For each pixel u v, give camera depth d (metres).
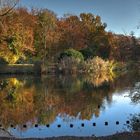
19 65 57.16
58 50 71.25
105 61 64.06
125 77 47.69
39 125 16.94
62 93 29.55
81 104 23.34
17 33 60.38
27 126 16.72
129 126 15.90
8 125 16.86
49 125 16.84
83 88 33.34
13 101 25.06
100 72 58.16
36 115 19.62
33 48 66.19
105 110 20.92
